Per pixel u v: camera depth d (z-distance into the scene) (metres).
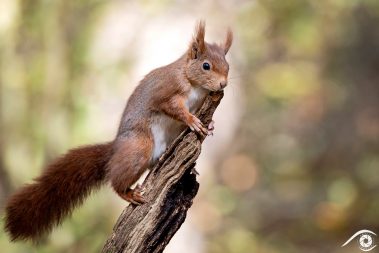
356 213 19.33
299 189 21.34
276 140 22.97
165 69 8.86
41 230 8.90
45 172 8.95
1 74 14.55
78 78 15.11
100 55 15.56
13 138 14.28
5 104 14.45
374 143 21.97
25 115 14.50
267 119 23.00
